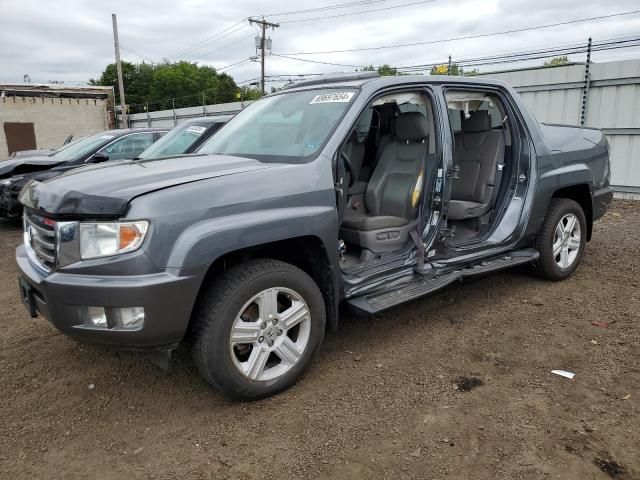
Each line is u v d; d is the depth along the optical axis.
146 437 2.85
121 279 2.65
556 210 4.89
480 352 3.69
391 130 4.54
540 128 4.76
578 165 4.99
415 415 2.95
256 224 2.92
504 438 2.72
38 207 2.92
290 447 2.71
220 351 2.88
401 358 3.63
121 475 2.55
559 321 4.18
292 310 3.17
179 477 2.52
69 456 2.71
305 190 3.18
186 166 3.28
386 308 3.46
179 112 26.22
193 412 3.06
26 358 3.80
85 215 2.69
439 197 3.89
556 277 5.02
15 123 26.88
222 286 2.91
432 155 3.91
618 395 3.09
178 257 2.69
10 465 2.64
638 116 9.93
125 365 3.65
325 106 3.74
